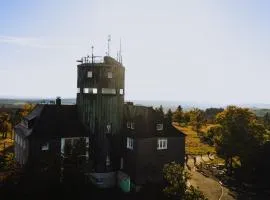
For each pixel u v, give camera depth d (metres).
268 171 54.44
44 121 51.00
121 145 53.16
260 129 58.72
